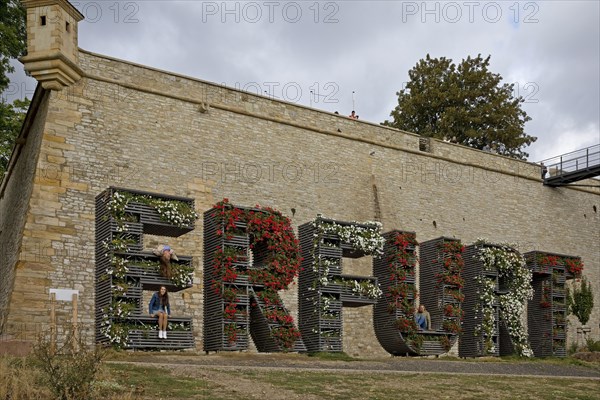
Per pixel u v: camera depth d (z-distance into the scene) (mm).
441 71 44281
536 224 33406
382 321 23547
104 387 12906
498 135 43344
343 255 24047
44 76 21547
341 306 22125
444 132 42656
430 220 29453
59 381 12258
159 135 23344
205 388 13742
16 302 19750
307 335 21922
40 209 20734
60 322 20203
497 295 25938
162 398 12750
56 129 21500
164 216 19531
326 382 15383
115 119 22594
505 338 25766
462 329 25172
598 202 36625
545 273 27672
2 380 12398
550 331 27328
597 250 35938
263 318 20641
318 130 26953
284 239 21219
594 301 35156
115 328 18328
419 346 23281
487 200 31703
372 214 27750
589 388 17922
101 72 22672
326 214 26531
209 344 20250
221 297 20094
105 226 19141
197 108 24297
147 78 23516
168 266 19344
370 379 16375
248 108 25469
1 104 30922
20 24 29891
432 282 24719
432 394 15148
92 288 21016
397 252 23578
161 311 18938
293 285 25344
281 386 14492
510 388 16797
